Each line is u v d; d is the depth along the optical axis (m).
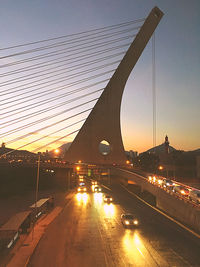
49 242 23.47
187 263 17.89
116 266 17.34
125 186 93.94
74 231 27.78
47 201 45.06
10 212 46.88
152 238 24.52
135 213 39.78
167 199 40.22
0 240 20.97
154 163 135.75
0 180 92.25
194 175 89.12
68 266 17.42
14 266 17.56
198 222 27.83
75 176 110.69
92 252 20.33
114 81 135.25
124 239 24.17
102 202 54.19
